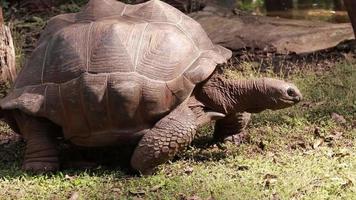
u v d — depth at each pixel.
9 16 12.53
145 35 5.39
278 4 15.46
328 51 9.65
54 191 5.17
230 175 5.37
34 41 10.34
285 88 5.61
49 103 5.36
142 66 5.25
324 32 10.59
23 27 11.25
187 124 5.29
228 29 11.06
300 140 6.25
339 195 4.91
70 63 5.33
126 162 5.84
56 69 5.38
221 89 5.70
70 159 5.99
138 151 5.31
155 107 5.26
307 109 7.17
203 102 5.70
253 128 6.62
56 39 5.51
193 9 12.96
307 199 4.83
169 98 5.29
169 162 5.68
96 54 5.29
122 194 5.06
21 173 5.53
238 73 8.39
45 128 5.61
